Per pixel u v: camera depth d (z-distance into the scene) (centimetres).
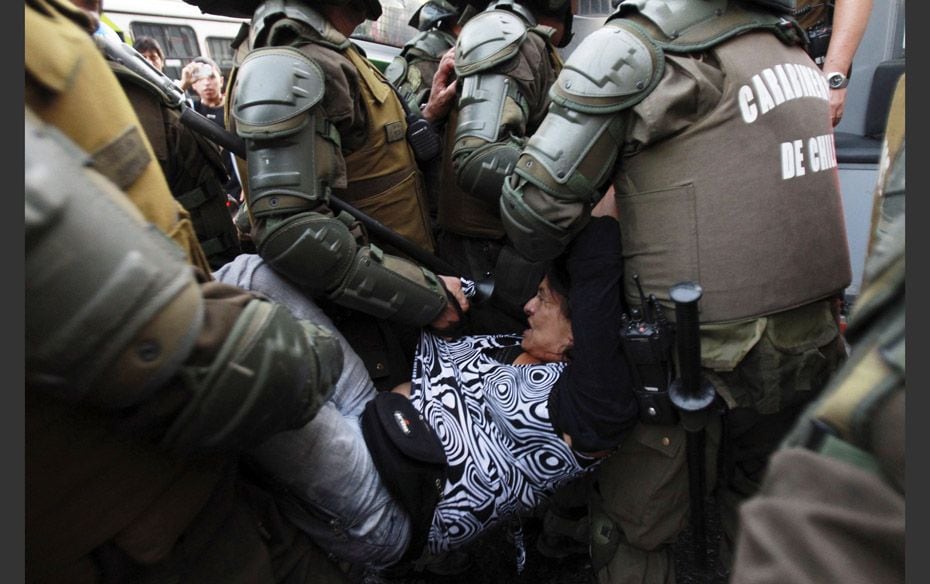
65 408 62
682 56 101
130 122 69
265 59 112
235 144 126
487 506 116
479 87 142
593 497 135
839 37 182
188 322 59
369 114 134
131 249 55
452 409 119
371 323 136
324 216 116
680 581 163
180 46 490
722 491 137
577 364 113
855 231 189
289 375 70
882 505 40
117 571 70
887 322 44
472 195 146
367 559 105
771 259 101
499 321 149
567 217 108
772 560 42
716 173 100
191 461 74
